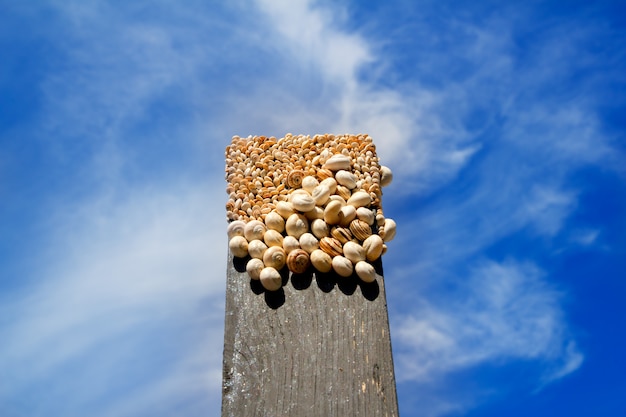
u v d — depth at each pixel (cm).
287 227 54
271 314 51
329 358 48
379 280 52
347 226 54
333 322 50
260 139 62
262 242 54
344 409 46
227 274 53
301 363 48
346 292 51
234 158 62
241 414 47
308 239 53
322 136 61
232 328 50
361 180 57
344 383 47
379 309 51
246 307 51
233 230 55
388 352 49
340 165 57
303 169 59
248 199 58
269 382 48
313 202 54
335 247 52
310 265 52
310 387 47
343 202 55
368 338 49
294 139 62
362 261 52
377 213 56
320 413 46
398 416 46
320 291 51
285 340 49
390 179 61
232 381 48
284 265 53
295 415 46
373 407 46
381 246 52
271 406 47
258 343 49
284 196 57
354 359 48
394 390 47
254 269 52
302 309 50
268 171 60
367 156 59
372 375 48
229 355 49
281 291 52
